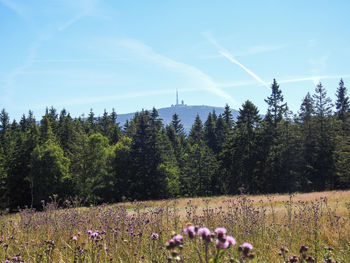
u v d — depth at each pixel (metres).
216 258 2.42
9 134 61.59
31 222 7.85
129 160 52.16
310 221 8.08
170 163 58.28
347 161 47.41
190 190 58.88
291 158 48.53
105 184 48.00
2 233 6.90
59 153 45.84
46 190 43.50
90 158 47.97
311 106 53.94
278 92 54.34
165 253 4.66
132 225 6.77
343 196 22.91
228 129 69.31
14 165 46.75
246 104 54.97
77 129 67.62
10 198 45.88
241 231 7.12
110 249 5.43
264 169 49.38
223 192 56.16
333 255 5.29
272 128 51.78
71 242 5.96
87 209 10.34
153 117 63.12
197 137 80.12
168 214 9.31
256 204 18.14
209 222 7.99
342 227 7.29
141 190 50.72
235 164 52.50
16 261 4.51
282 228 7.69
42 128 59.03
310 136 52.31
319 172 50.75
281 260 5.00
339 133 53.31
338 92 67.25
